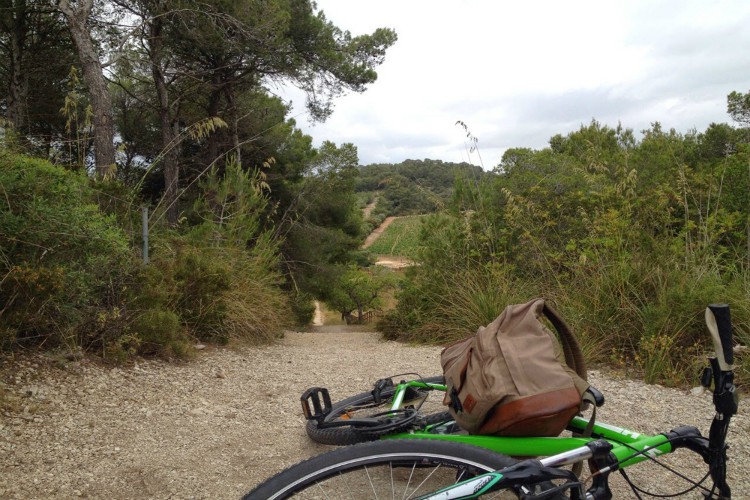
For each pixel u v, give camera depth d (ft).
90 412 14.28
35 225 16.60
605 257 22.75
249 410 15.57
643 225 23.84
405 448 7.11
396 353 24.52
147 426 13.83
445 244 29.91
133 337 18.95
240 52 50.08
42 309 16.60
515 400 7.96
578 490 6.94
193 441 13.07
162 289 21.91
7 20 45.80
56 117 50.06
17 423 12.98
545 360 8.35
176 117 53.67
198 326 24.06
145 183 60.95
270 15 47.96
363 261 85.25
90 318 18.24
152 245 25.61
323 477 7.04
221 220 33.27
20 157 17.81
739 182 25.55
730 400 7.39
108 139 37.58
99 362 17.84
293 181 70.49
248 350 24.47
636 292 20.92
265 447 12.82
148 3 46.11
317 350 25.84
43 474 10.90
